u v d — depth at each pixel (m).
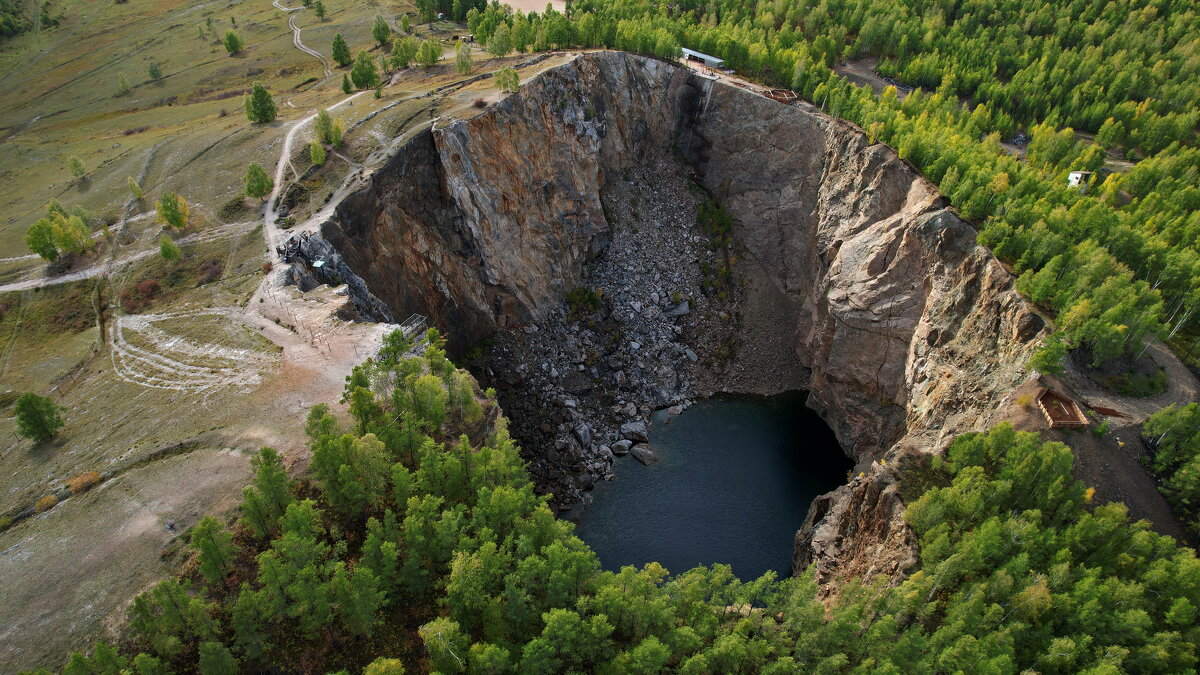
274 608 44.44
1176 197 89.50
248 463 56.44
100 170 106.69
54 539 50.56
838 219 99.44
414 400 58.03
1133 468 58.56
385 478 54.84
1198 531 55.22
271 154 98.50
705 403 100.06
